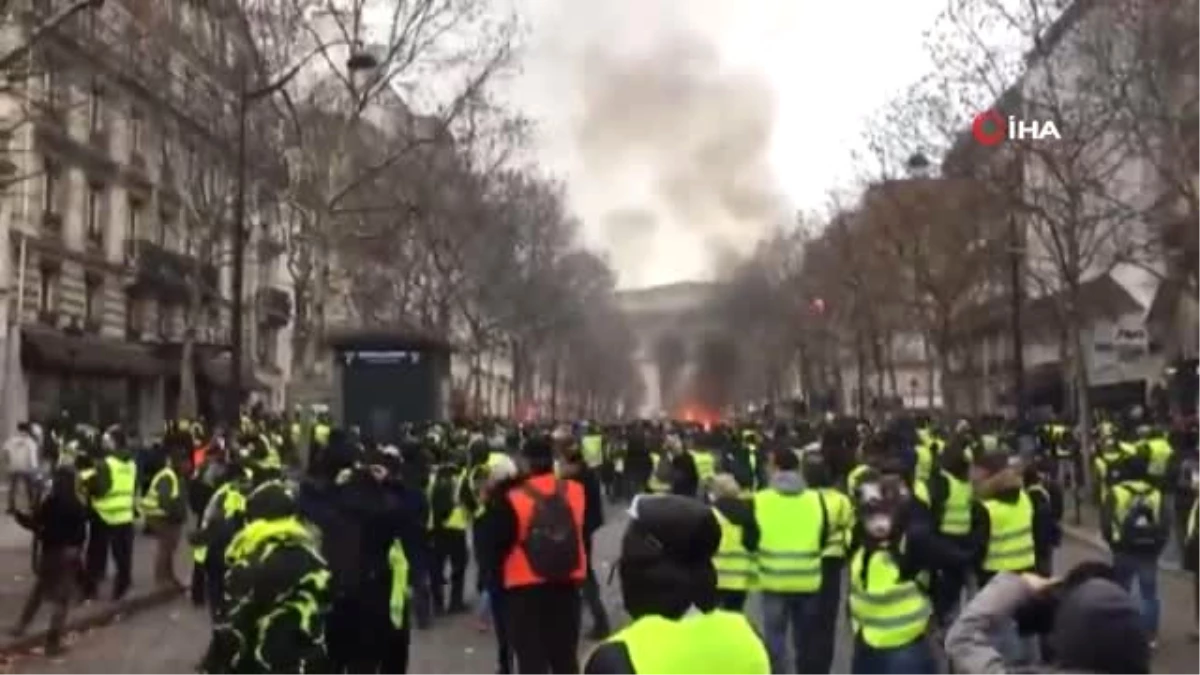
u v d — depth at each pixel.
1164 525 13.91
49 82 33.97
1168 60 28.48
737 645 3.60
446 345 37.94
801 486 11.15
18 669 13.44
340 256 60.88
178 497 19.52
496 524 10.07
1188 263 30.91
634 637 3.58
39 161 40.66
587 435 36.44
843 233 58.53
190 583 20.08
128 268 47.44
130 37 37.41
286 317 63.84
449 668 13.52
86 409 44.44
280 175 42.66
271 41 39.38
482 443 19.55
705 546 3.65
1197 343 43.31
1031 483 13.31
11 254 39.47
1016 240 41.81
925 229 52.09
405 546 9.52
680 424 42.44
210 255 44.50
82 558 15.62
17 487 28.39
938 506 10.91
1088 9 29.56
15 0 25.30
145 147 49.19
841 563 11.27
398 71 41.44
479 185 58.97
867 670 8.45
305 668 6.16
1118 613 3.38
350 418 35.81
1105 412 45.19
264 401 61.97
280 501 6.45
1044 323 53.78
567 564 10.04
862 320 64.12
